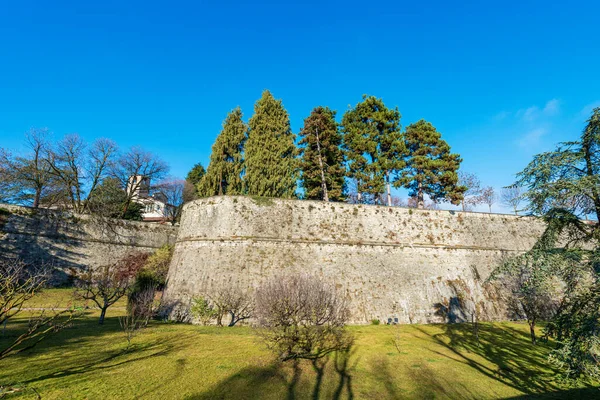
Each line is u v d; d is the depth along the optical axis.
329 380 10.31
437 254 23.42
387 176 34.50
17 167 30.31
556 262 9.20
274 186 27.56
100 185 34.22
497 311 22.36
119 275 23.38
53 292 22.64
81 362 10.76
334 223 22.52
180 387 9.10
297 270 20.28
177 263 21.86
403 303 20.88
